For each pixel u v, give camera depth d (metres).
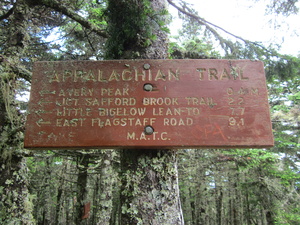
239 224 16.42
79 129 1.93
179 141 1.90
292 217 10.05
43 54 6.32
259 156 8.30
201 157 10.21
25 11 4.07
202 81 2.04
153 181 1.92
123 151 2.08
